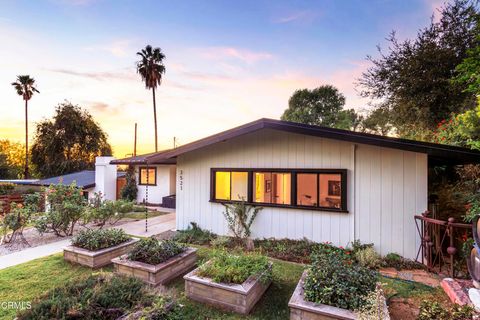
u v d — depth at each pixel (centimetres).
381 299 239
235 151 634
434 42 717
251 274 329
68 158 2081
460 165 548
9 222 569
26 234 652
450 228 374
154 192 1249
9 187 1398
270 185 596
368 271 303
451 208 501
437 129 666
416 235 461
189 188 690
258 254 411
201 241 583
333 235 527
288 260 471
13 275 390
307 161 556
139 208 1080
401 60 771
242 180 629
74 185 722
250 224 593
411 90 739
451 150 402
